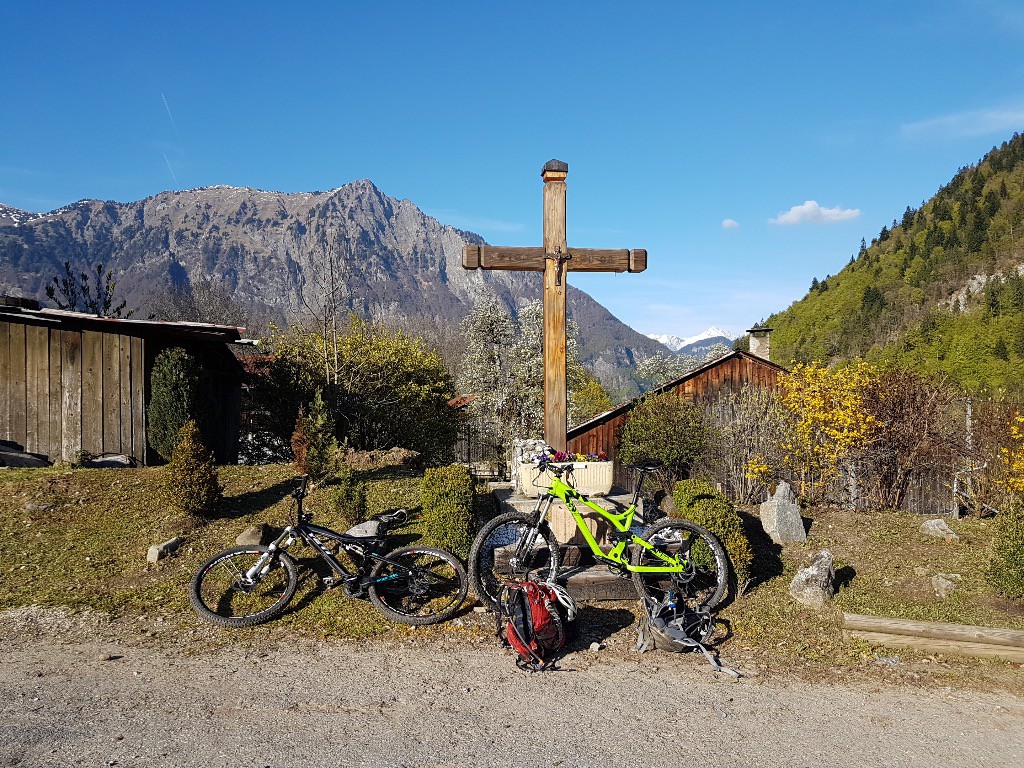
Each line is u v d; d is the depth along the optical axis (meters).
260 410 18.66
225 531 8.05
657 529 6.71
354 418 19.09
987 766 4.05
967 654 5.69
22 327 12.01
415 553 6.50
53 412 11.96
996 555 7.65
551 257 8.61
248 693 4.76
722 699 4.88
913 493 12.66
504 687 4.98
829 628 6.18
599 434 16.34
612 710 4.66
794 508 8.78
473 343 27.36
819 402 12.57
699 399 16.94
